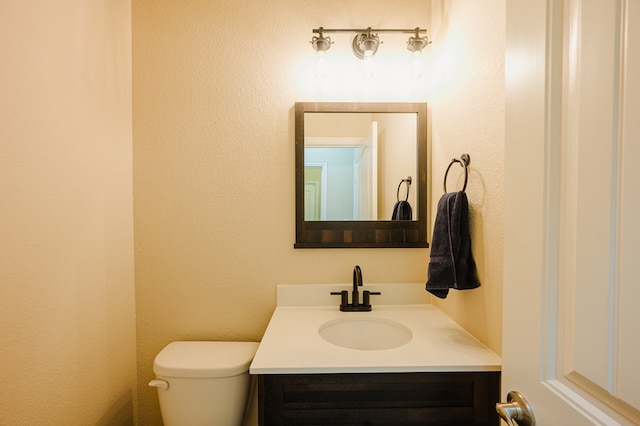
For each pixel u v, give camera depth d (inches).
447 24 51.1
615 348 16.4
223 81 56.7
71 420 41.5
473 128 42.8
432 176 57.7
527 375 22.3
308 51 57.5
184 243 57.0
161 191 56.6
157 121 56.2
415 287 58.1
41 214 36.7
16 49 33.2
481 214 41.0
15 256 33.5
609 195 16.6
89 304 45.1
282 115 57.3
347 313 54.0
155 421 57.6
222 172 57.1
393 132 57.9
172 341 57.4
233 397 47.6
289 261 58.1
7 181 32.5
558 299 20.0
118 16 51.8
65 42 40.2
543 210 20.8
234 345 54.2
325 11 57.6
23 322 34.5
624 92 15.9
